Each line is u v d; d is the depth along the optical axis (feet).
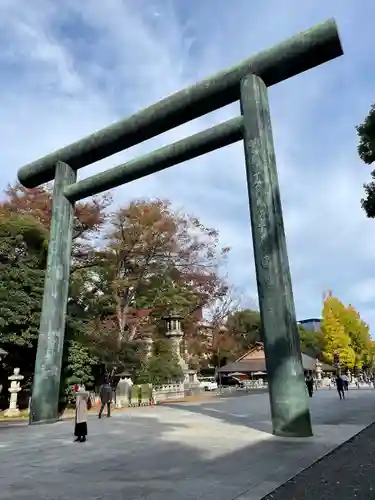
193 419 47.16
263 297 36.42
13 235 74.13
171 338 116.06
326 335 193.77
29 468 22.61
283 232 38.55
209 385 152.56
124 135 55.16
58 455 26.55
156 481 18.79
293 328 35.06
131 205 96.78
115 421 47.70
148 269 103.14
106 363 89.45
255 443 28.84
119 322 95.20
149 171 53.62
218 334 160.35
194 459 23.66
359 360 203.00
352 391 107.55
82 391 34.09
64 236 57.72
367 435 32.48
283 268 36.47
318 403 66.90
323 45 41.70
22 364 78.07
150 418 50.26
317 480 18.72
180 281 110.93
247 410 57.57
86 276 96.02
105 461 24.00
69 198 59.57
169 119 51.70
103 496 16.55
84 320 86.58
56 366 52.03
